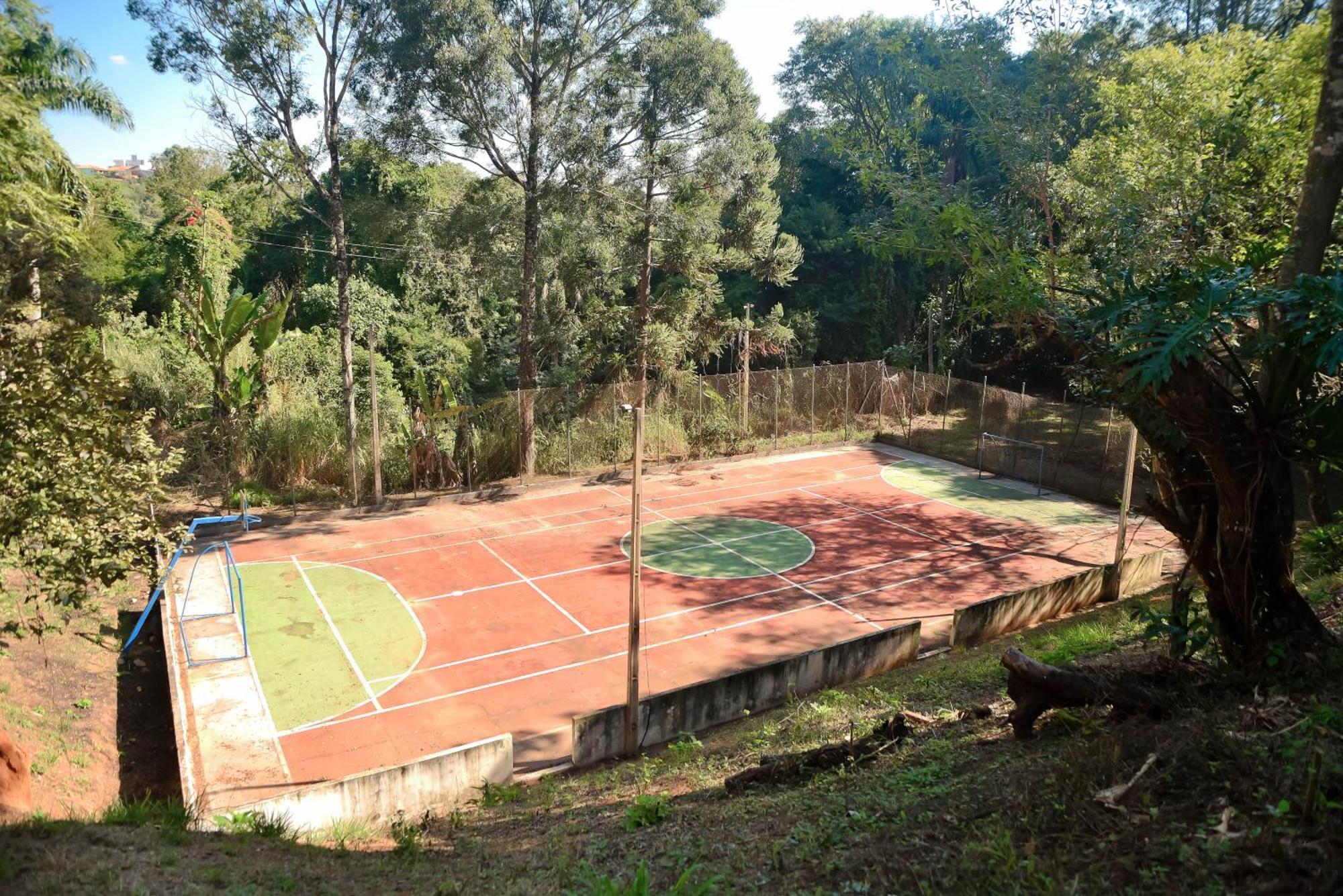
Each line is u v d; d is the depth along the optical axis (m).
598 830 9.52
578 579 22.78
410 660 18.14
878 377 41.66
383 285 44.72
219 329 29.64
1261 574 8.41
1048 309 9.95
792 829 7.71
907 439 38.59
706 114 31.34
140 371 32.00
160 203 54.12
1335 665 7.94
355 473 28.86
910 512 29.16
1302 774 5.69
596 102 30.17
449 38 26.67
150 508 14.53
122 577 11.09
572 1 28.30
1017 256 10.01
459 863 8.93
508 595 21.69
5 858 7.32
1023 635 18.56
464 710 16.27
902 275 50.91
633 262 36.41
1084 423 32.34
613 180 30.75
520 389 32.84
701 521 28.09
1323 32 17.52
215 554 24.28
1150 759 6.38
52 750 13.27
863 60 41.06
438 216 31.36
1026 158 12.98
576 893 6.91
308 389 34.62
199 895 7.04
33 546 11.26
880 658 17.50
